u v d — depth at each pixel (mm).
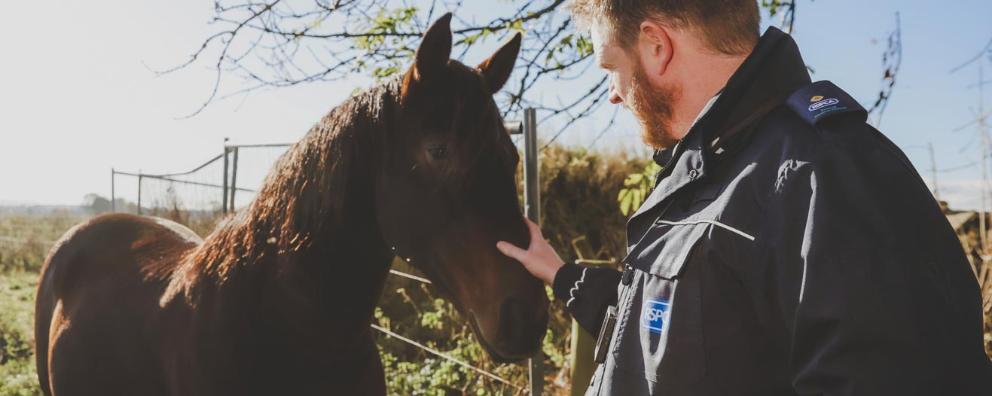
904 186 684
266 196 1521
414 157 1366
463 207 1351
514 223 1386
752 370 737
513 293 1351
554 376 3936
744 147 800
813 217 671
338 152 1417
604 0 885
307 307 1448
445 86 1343
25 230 12305
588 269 1252
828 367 637
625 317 858
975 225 3637
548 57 2977
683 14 821
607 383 854
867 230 649
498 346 1354
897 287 622
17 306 7082
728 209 755
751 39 836
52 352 1991
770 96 805
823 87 772
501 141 1414
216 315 1475
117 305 1837
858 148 699
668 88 863
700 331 752
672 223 843
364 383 1628
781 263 691
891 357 609
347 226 1430
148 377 1668
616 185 5426
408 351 4387
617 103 979
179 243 2119
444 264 1401
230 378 1454
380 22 2795
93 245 2227
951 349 612
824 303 640
